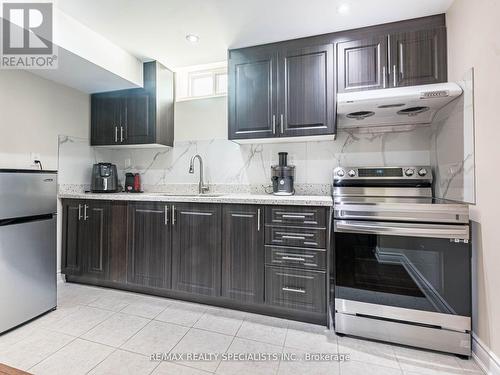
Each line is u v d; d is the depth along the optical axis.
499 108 1.32
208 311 2.10
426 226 1.58
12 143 2.28
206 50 2.45
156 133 2.71
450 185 1.82
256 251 2.01
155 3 1.82
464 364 1.49
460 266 1.54
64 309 2.11
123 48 2.44
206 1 1.80
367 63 2.03
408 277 1.63
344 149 2.40
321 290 1.86
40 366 1.46
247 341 1.72
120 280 2.40
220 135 2.79
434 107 1.94
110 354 1.57
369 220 1.71
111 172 2.93
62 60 2.13
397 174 2.15
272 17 1.95
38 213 1.96
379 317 1.69
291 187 2.40
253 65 2.32
